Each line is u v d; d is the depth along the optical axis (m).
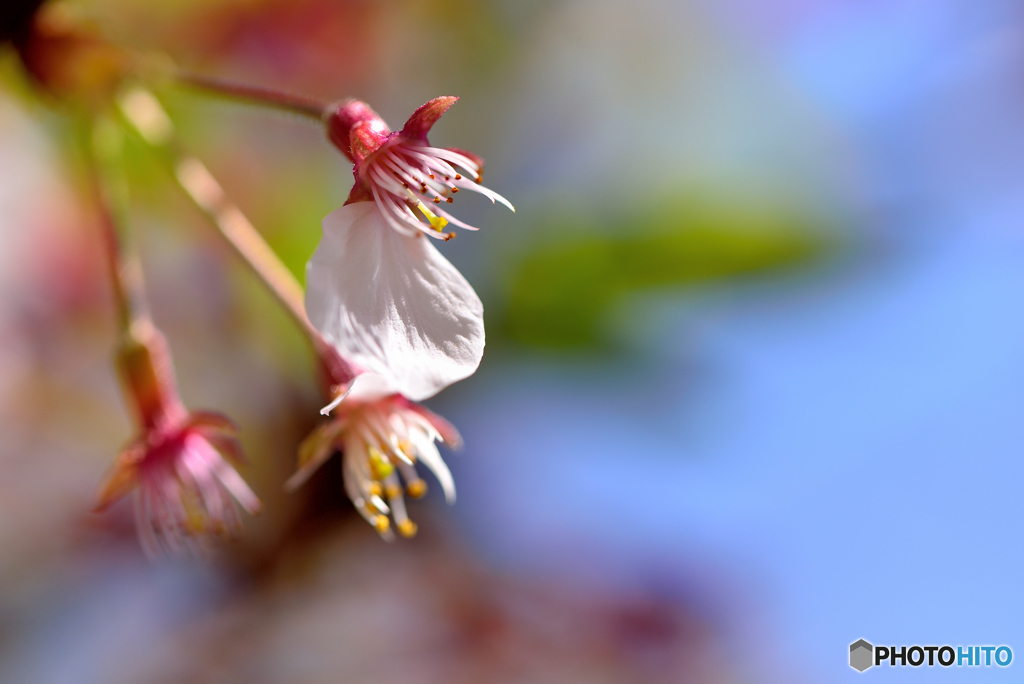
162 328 0.27
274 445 0.27
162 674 0.27
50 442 0.28
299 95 0.23
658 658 0.29
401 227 0.22
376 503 0.23
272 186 0.27
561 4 0.27
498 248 0.26
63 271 0.29
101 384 0.29
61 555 0.28
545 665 0.28
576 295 0.26
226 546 0.27
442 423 0.23
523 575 0.29
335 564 0.27
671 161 0.26
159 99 0.27
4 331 0.28
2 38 0.24
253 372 0.27
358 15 0.28
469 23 0.27
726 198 0.26
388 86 0.28
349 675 0.27
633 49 0.27
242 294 0.27
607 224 0.26
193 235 0.27
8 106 0.27
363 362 0.22
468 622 0.28
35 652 0.27
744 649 0.30
